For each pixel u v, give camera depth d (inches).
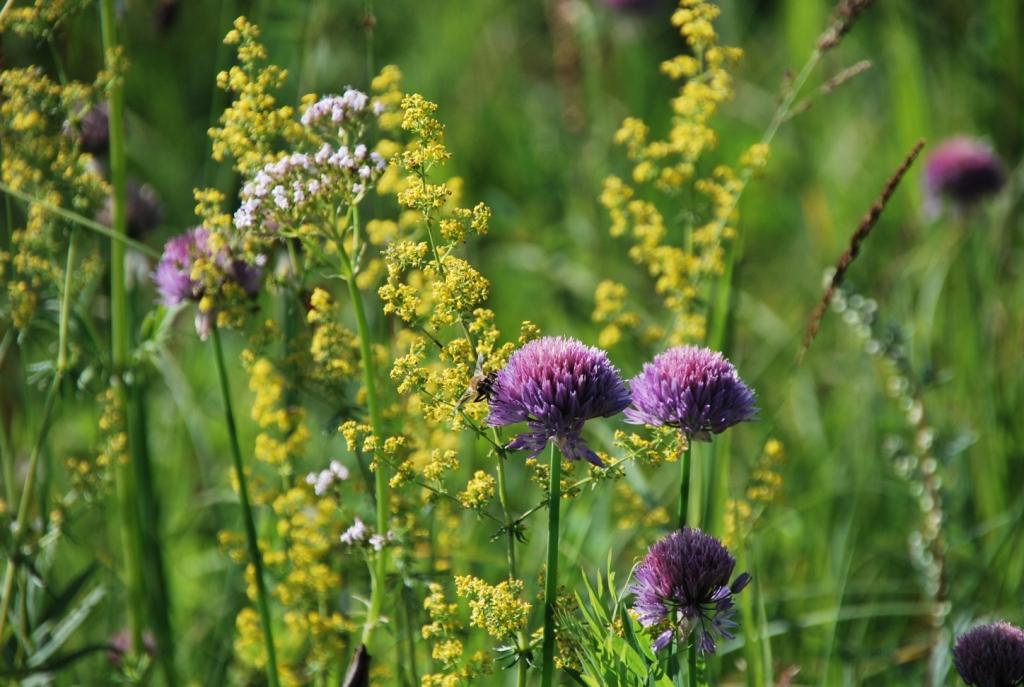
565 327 365.7
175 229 415.2
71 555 297.0
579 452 153.6
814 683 258.5
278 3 300.4
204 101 474.0
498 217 438.0
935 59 452.8
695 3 237.0
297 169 181.9
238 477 214.1
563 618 163.6
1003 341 344.8
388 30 526.9
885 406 332.2
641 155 237.8
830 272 269.3
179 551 315.6
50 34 215.0
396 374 171.9
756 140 469.1
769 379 373.7
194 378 360.5
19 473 293.7
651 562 162.1
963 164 369.1
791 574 299.1
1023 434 315.9
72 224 223.8
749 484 237.5
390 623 204.7
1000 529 293.4
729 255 254.7
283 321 237.6
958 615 257.6
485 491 170.4
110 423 231.6
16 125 212.1
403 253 174.1
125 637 261.4
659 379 164.6
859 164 450.9
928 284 367.9
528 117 480.1
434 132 174.7
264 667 233.5
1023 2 434.6
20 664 218.2
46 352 236.8
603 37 462.0
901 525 314.7
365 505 222.1
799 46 464.8
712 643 159.5
